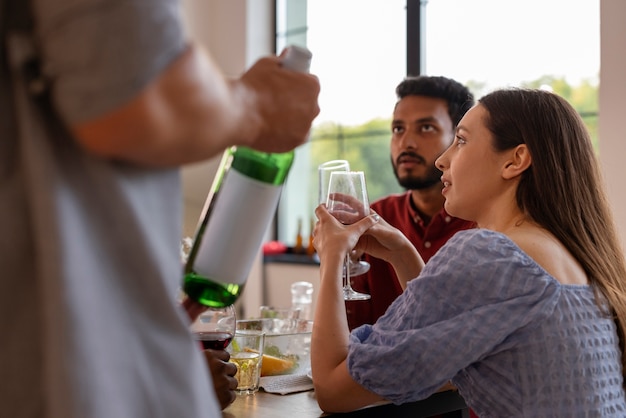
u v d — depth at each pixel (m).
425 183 2.33
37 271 0.62
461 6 3.91
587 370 1.25
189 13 4.93
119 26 0.56
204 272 0.88
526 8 3.62
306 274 4.53
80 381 0.59
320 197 1.56
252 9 4.91
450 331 1.23
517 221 1.37
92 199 0.63
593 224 1.37
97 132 0.58
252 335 1.46
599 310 1.30
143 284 0.65
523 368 1.23
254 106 0.74
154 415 0.65
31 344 0.62
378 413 1.38
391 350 1.25
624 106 3.10
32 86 0.60
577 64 3.43
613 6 3.13
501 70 3.72
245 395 1.44
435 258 1.31
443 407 1.50
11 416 0.63
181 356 0.67
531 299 1.23
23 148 0.61
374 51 4.43
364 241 1.68
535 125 1.36
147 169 0.67
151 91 0.58
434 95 2.34
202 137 0.64
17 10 0.62
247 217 0.87
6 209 0.61
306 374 1.56
